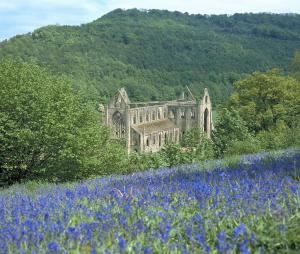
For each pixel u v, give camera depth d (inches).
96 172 1453.0
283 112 2600.9
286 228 295.4
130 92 5738.2
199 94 5861.2
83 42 7047.2
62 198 451.2
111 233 305.0
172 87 6053.2
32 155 1342.3
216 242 289.1
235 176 503.5
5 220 363.9
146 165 1429.6
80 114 1477.6
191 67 6870.1
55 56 6038.4
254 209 333.7
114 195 434.0
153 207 371.6
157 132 3873.0
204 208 354.9
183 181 494.3
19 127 1311.5
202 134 1973.4
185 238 301.4
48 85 1398.9
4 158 1325.0
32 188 701.9
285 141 1429.6
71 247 278.1
